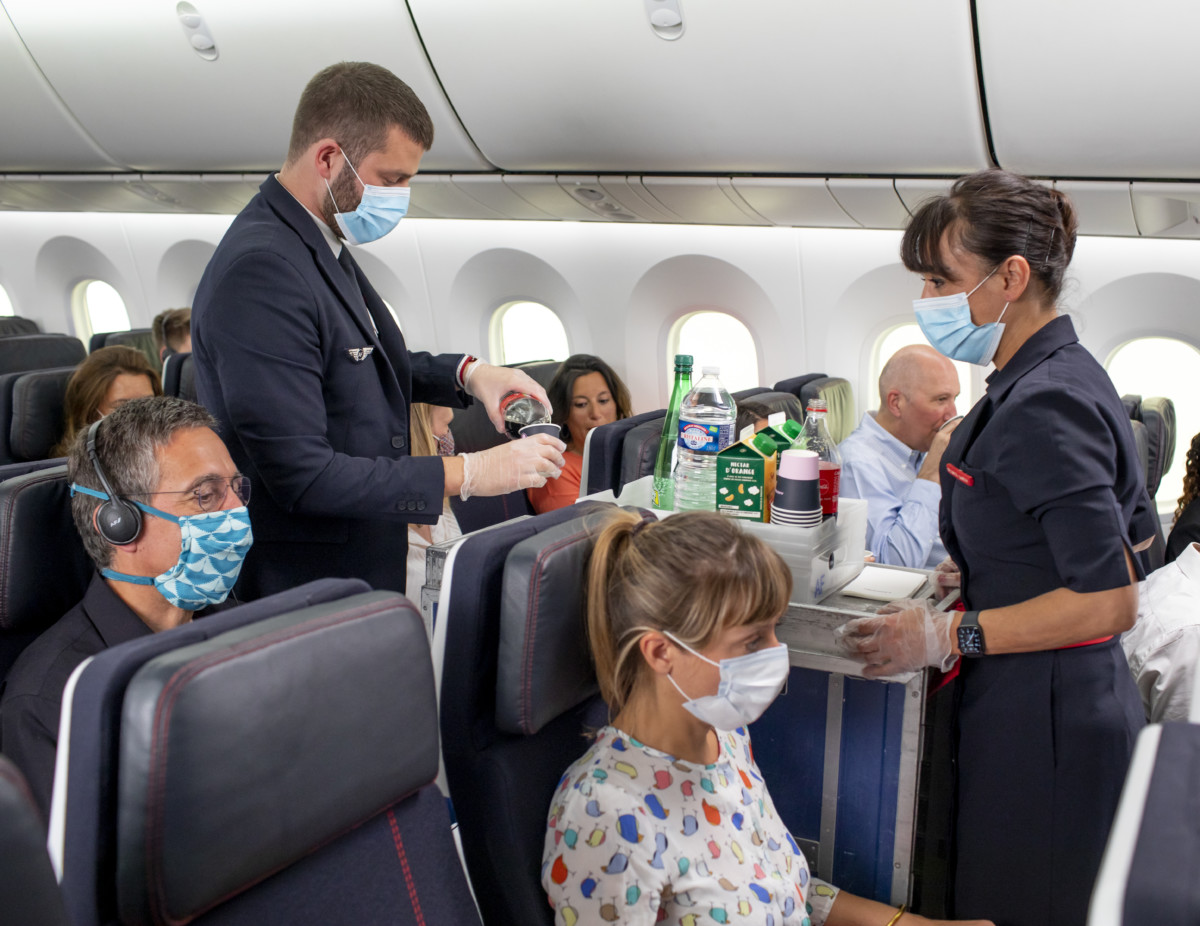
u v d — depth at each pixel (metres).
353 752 0.90
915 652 1.35
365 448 1.85
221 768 0.78
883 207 3.02
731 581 1.06
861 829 1.46
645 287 4.01
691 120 2.85
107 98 3.76
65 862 0.77
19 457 3.23
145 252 5.61
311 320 1.71
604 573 1.14
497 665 1.14
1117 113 2.31
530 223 4.12
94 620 1.35
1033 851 1.42
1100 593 1.25
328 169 1.75
